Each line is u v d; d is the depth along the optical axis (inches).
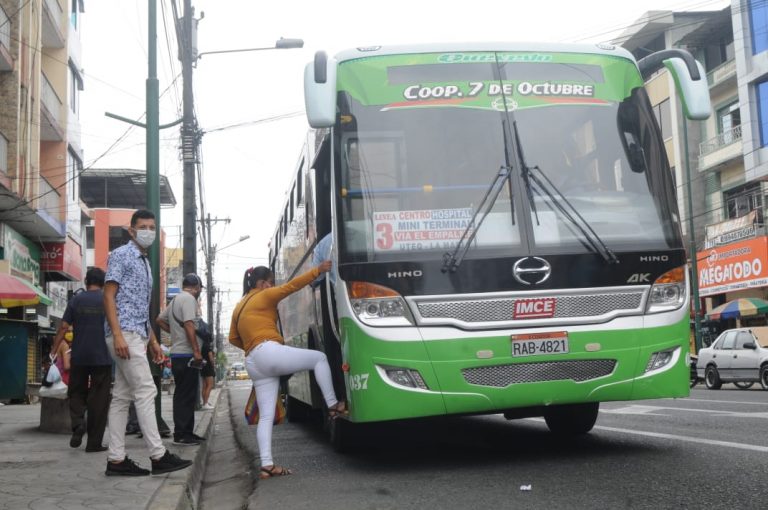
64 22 1047.0
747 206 1178.6
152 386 250.8
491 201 254.1
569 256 249.1
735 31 1133.1
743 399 541.6
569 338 244.5
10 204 828.0
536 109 268.5
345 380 255.3
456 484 229.8
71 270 1113.4
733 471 224.7
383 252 248.2
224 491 274.2
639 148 272.4
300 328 385.1
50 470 264.4
